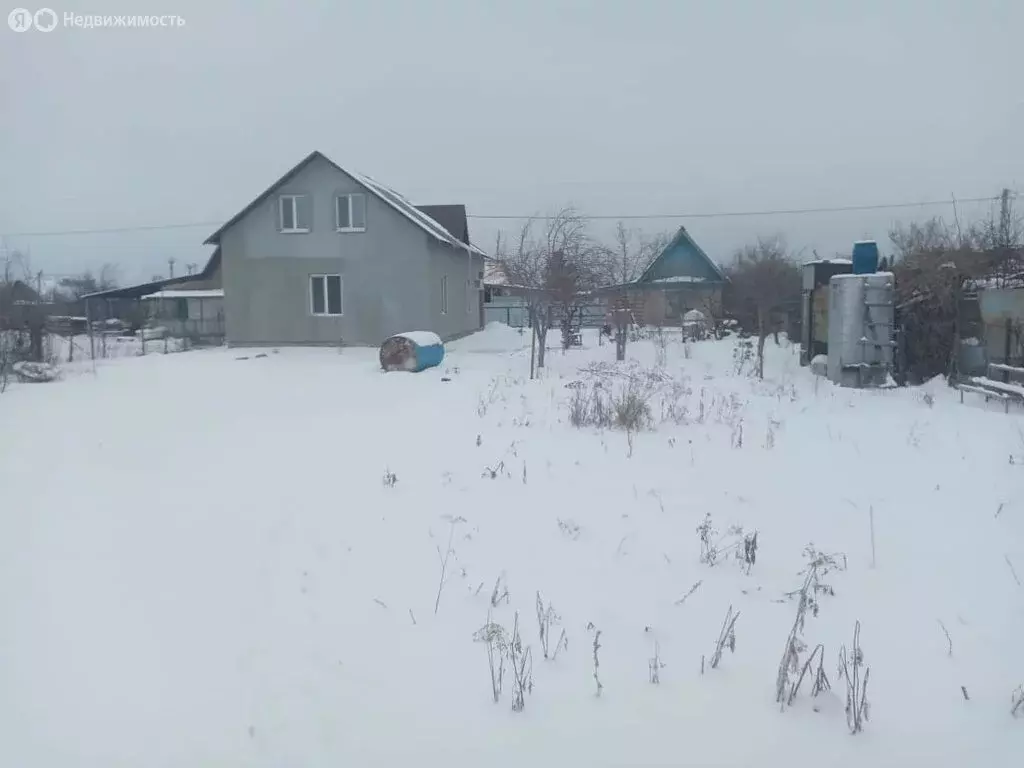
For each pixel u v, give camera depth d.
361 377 17.03
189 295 32.97
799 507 6.66
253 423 11.05
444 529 6.07
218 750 3.32
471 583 5.05
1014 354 12.20
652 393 12.84
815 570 5.11
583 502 6.77
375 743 3.39
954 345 13.93
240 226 25.16
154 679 3.86
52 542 5.78
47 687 3.78
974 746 3.36
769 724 3.52
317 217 24.78
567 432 9.87
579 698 3.74
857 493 7.08
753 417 10.98
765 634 4.36
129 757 3.27
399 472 7.86
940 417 10.84
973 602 4.74
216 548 5.65
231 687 3.80
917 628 4.42
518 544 5.75
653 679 3.88
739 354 19.66
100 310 38.78
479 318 35.12
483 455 8.60
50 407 12.77
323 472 7.91
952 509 6.58
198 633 4.34
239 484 7.45
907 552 5.59
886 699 3.72
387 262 24.56
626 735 3.46
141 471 8.04
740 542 5.70
